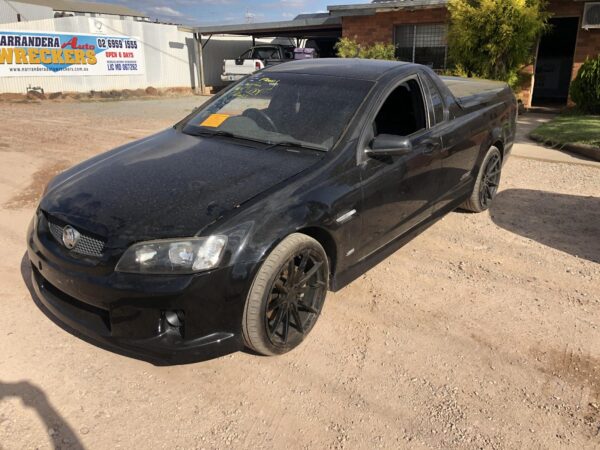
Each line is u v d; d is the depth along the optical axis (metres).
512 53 11.95
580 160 7.95
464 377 2.99
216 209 2.85
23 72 17.48
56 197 3.22
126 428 2.55
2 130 10.29
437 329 3.46
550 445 2.51
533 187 6.62
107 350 3.12
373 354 3.18
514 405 2.78
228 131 3.91
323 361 3.11
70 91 18.89
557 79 16.22
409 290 3.97
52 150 8.38
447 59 14.64
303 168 3.29
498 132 5.47
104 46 19.59
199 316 2.69
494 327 3.49
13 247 4.48
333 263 3.42
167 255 2.64
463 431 2.59
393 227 3.93
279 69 4.52
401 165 3.83
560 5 12.66
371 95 3.82
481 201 5.55
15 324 3.34
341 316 3.59
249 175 3.21
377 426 2.61
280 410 2.70
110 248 2.72
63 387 2.81
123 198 3.02
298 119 3.78
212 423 2.60
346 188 3.34
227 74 21.03
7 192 6.05
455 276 4.21
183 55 22.94
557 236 5.05
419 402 2.79
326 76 4.14
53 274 2.91
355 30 15.88
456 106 4.79
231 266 2.71
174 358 2.69
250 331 2.86
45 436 2.47
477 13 11.75
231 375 2.96
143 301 2.62
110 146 8.88
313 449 2.46
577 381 2.98
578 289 4.02
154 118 12.98
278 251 2.88
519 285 4.08
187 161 3.46
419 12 14.73
